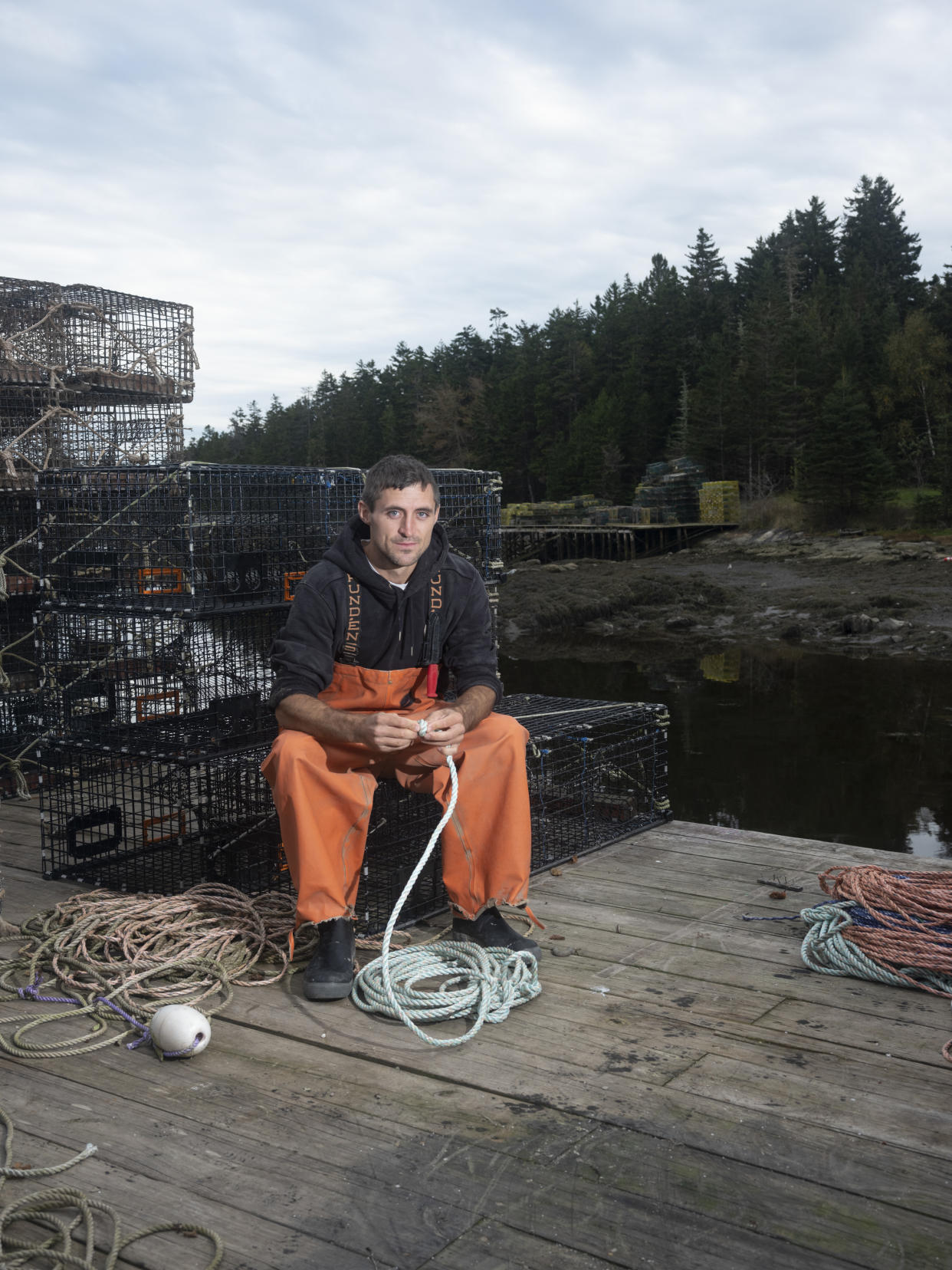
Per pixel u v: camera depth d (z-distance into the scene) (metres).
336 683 3.17
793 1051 2.58
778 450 57.81
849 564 33.16
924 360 67.00
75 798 4.50
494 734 3.02
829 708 14.84
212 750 3.66
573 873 4.05
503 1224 1.91
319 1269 1.79
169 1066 2.55
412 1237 1.88
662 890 3.84
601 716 4.54
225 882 3.78
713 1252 1.83
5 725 5.43
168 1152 2.16
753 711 14.77
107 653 3.97
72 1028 2.80
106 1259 1.83
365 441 102.00
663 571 35.66
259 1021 2.80
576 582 30.53
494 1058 2.56
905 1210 1.94
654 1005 2.86
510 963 2.97
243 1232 1.90
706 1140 2.18
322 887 2.90
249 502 3.89
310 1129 2.25
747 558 38.19
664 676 18.41
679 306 84.44
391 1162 2.12
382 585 3.01
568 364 83.12
